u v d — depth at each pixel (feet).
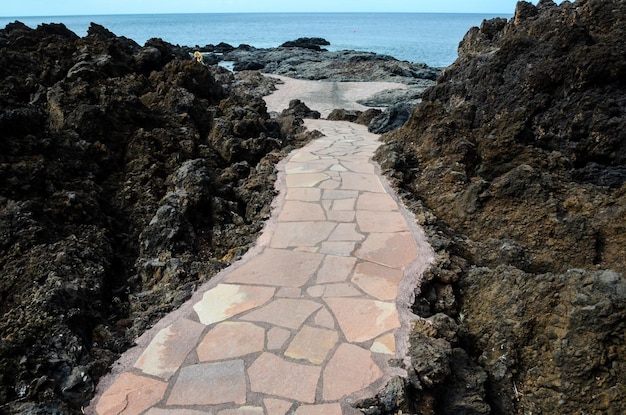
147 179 19.90
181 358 11.00
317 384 10.05
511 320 12.41
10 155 16.70
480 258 16.33
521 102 24.38
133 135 21.91
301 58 102.83
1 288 12.31
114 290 14.67
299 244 16.19
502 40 33.58
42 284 12.50
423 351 10.79
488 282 13.85
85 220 16.17
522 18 34.50
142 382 10.33
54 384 9.90
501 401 11.40
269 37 256.11
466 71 31.17
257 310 12.63
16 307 11.69
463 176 20.75
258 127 28.48
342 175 22.75
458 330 12.20
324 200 19.75
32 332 10.80
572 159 22.04
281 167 24.00
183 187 18.81
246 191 20.77
